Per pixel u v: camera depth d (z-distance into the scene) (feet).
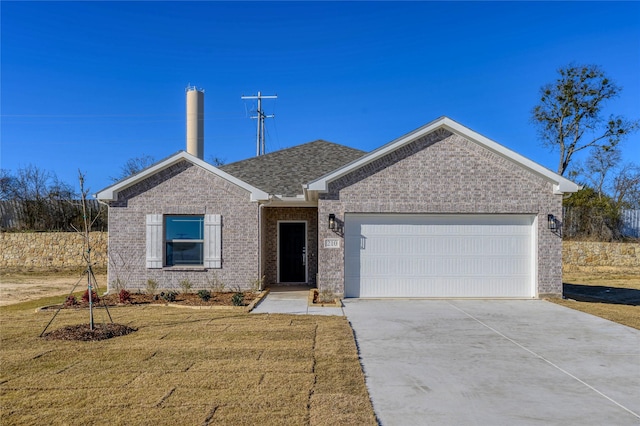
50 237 91.30
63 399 19.69
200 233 53.67
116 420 17.63
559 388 22.47
